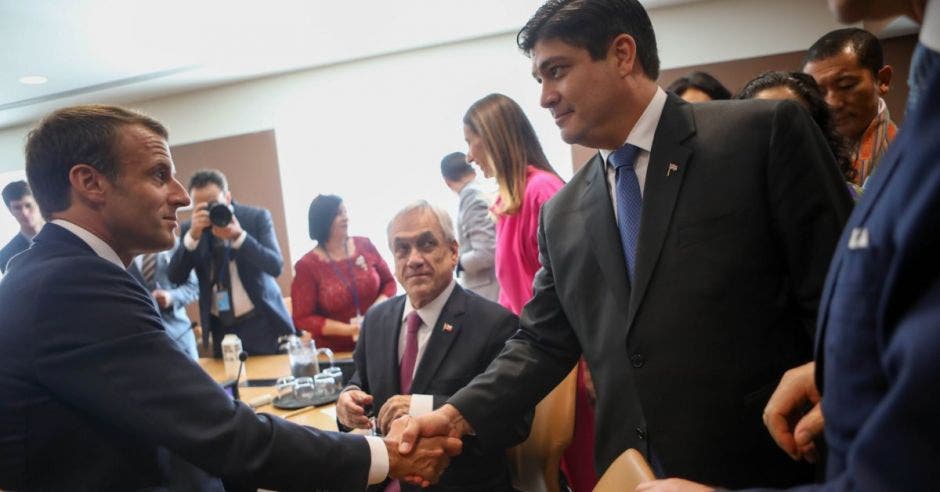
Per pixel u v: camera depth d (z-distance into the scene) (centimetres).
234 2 366
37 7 338
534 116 531
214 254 284
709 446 101
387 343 166
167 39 419
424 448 125
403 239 155
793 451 80
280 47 480
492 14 452
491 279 279
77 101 575
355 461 118
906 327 42
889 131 167
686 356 100
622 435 111
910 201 43
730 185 99
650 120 107
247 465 106
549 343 130
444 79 548
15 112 596
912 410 40
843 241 55
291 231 601
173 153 613
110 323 100
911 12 53
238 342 248
